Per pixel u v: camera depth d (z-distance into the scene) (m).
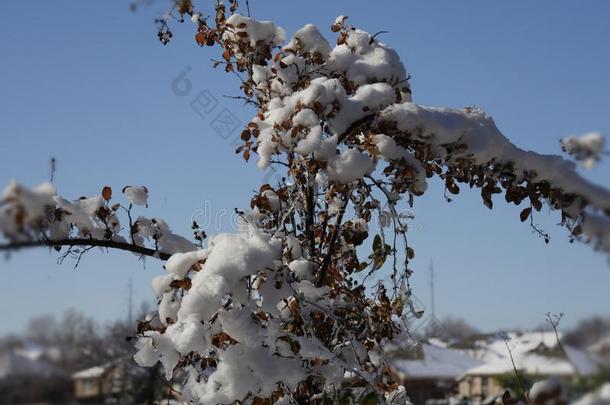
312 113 5.00
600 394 2.80
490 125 5.06
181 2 6.11
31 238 3.45
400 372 23.81
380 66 5.89
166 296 4.67
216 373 4.47
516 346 4.80
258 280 4.53
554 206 4.61
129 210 5.44
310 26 6.01
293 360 4.53
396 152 5.02
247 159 5.48
